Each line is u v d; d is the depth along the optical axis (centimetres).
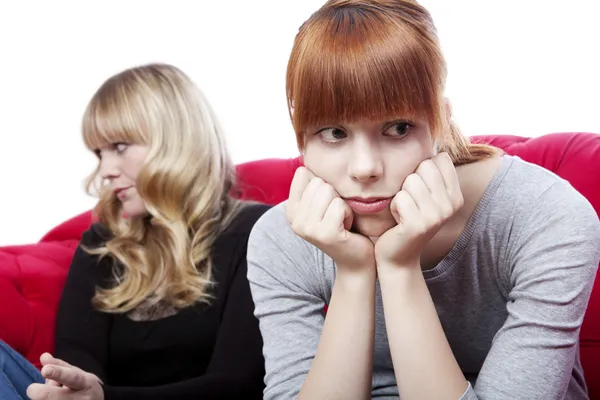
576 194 95
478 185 97
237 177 173
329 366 95
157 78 158
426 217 89
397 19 82
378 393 110
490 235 97
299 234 95
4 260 159
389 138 87
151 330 151
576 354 108
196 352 149
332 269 106
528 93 204
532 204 95
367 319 96
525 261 94
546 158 152
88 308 156
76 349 152
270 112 222
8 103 227
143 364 151
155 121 154
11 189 229
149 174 152
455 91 207
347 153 88
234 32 222
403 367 91
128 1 226
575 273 91
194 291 149
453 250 98
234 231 155
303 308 108
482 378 92
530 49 203
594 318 140
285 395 102
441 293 102
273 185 173
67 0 227
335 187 92
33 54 228
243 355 142
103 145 156
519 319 92
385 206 92
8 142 228
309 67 82
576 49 200
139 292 153
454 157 98
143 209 157
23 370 124
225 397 138
